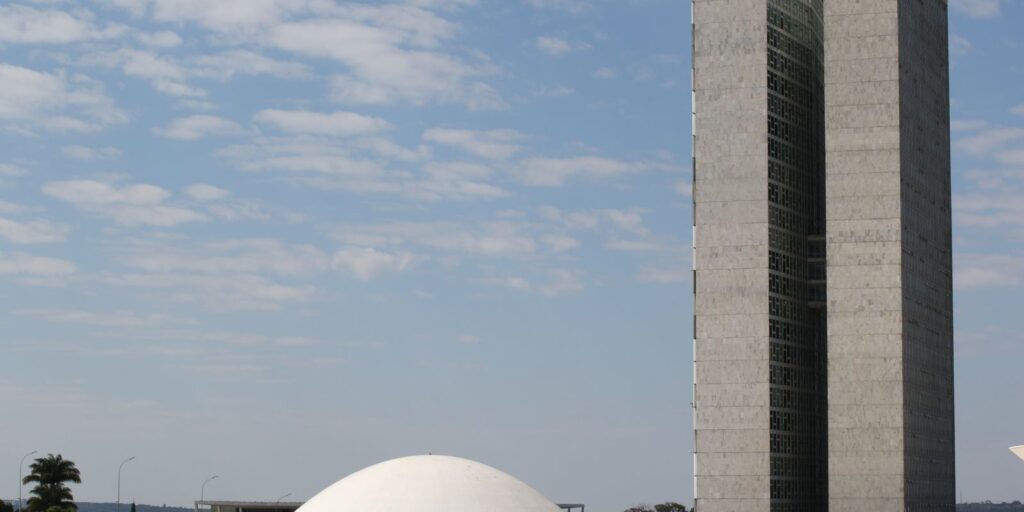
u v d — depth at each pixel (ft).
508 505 501.97
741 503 652.07
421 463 521.24
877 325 652.89
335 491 515.91
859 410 650.02
